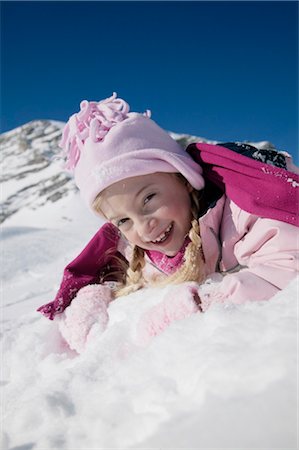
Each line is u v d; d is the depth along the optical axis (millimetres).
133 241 1764
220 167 1725
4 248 10172
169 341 1141
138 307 1661
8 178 63969
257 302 1192
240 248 1611
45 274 7375
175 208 1701
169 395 972
